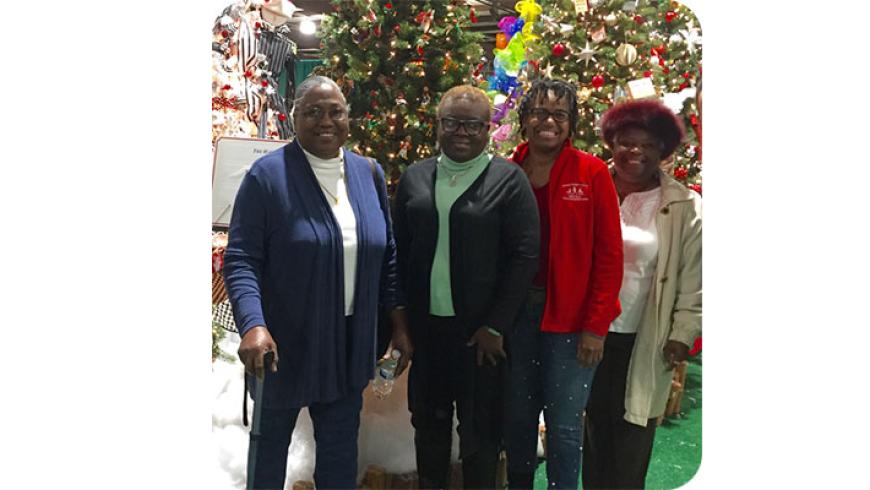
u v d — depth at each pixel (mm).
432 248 3104
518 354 3279
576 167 3211
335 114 2938
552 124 3143
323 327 2930
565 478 3330
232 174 3354
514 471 3381
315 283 2904
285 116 3463
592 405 3459
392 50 3393
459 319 3129
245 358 2793
